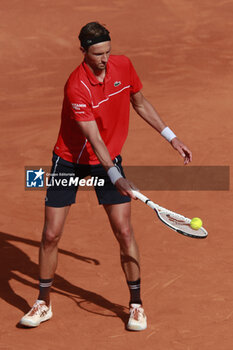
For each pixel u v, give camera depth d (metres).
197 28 68.25
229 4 75.31
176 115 43.59
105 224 28.47
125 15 72.00
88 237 27.25
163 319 20.84
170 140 20.59
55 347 19.55
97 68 18.09
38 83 54.31
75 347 19.52
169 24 69.62
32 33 66.38
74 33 66.94
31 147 39.50
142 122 42.00
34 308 20.66
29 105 48.59
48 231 19.95
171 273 23.84
